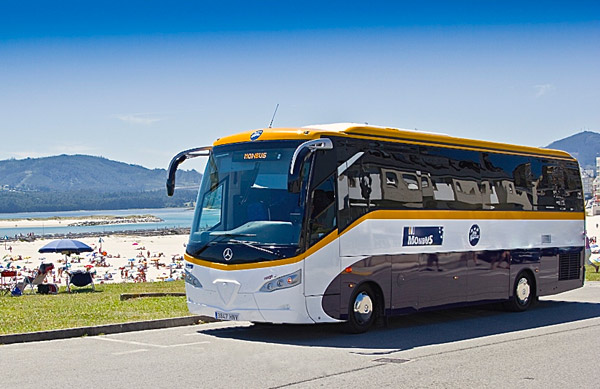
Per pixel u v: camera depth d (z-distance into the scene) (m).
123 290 22.25
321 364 9.57
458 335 12.47
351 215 12.05
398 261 12.85
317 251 11.47
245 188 11.92
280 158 11.70
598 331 12.99
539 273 16.39
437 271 13.66
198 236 12.20
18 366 9.24
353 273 12.02
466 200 14.46
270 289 11.23
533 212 16.28
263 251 11.36
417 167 13.45
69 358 9.84
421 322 14.29
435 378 8.74
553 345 11.36
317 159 11.65
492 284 15.03
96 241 108.56
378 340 11.80
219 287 11.62
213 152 12.61
